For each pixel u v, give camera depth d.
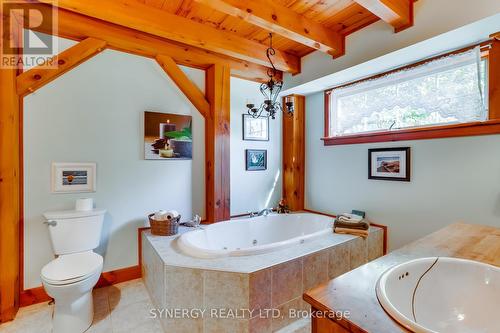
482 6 1.72
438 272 1.18
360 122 2.96
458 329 1.05
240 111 3.36
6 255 1.91
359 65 2.52
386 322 0.76
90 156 2.33
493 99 1.97
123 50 2.49
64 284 1.64
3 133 1.90
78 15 2.16
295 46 2.91
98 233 2.23
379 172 2.76
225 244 2.79
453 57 2.18
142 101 2.59
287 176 3.70
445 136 2.22
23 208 2.06
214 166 2.88
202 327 1.71
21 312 1.99
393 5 1.94
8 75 1.91
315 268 2.04
